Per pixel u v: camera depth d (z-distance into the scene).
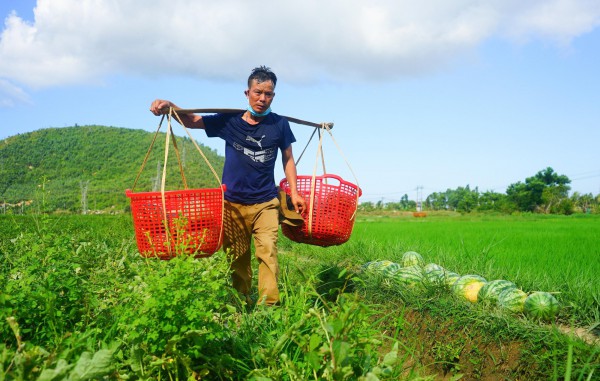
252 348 3.40
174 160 165.25
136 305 3.17
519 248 9.63
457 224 26.03
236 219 5.13
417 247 9.05
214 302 3.15
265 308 3.96
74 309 3.57
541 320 4.52
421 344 4.63
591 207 85.94
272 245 5.04
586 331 4.28
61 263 4.00
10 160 184.88
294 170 5.39
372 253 8.37
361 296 5.82
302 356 3.34
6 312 3.12
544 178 98.75
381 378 3.07
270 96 4.98
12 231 9.26
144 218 4.34
